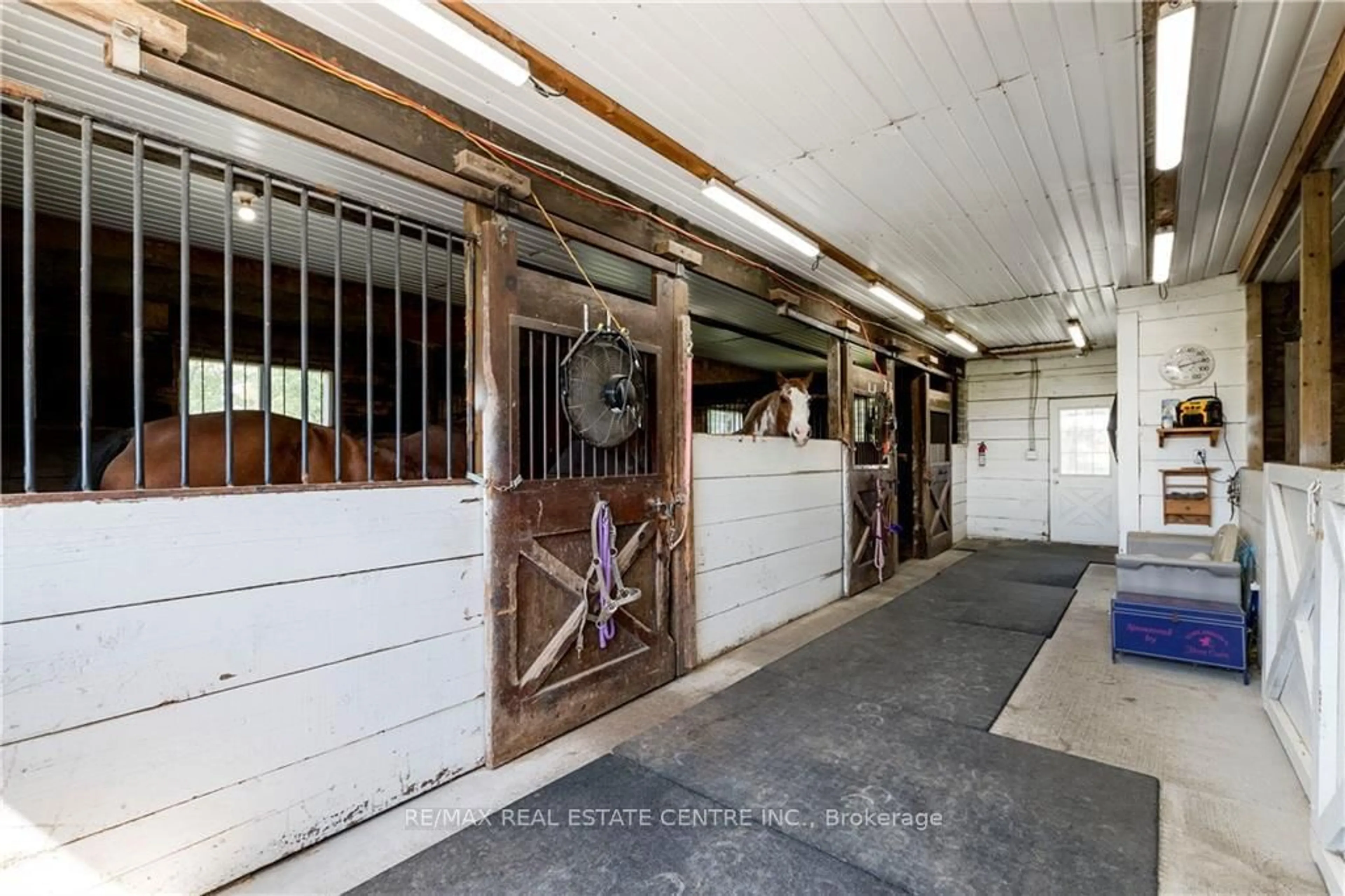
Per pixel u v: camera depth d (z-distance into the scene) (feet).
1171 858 5.98
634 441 10.19
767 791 7.20
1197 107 7.98
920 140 8.66
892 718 9.17
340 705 6.41
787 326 18.62
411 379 15.07
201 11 5.58
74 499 4.80
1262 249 12.50
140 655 5.11
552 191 8.80
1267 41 6.66
